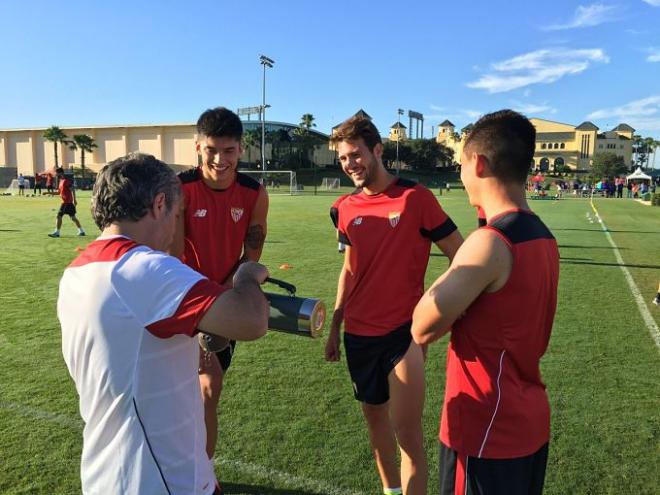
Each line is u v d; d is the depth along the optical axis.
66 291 1.40
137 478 1.35
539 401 1.60
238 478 2.81
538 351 1.58
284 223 17.22
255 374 4.26
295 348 4.89
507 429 1.55
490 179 1.56
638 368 4.36
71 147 68.81
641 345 4.95
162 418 1.37
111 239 1.42
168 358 1.37
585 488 2.71
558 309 6.25
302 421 3.45
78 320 1.35
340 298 2.78
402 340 2.43
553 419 3.45
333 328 2.82
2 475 2.80
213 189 2.71
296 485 2.75
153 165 1.45
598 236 14.05
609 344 4.97
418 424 2.40
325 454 3.05
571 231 15.41
